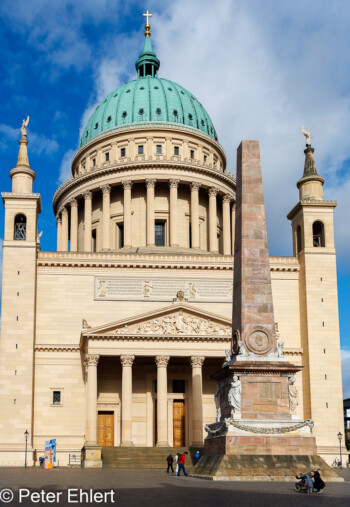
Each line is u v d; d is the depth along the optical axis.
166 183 119.69
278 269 98.94
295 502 32.66
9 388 86.94
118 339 85.69
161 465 77.06
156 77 137.75
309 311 95.62
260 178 54.53
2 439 85.12
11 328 89.06
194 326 87.38
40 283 93.50
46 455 76.19
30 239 92.50
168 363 91.62
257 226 53.34
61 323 92.50
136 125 123.06
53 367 90.50
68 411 89.38
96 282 94.75
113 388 91.62
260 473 46.72
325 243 98.81
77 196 120.44
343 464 89.62
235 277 54.19
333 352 94.31
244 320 51.19
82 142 132.12
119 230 119.19
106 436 90.44
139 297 95.06
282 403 49.56
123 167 117.00
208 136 126.88
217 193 122.12
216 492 37.81
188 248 115.50
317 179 101.38
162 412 84.38
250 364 49.78
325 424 91.50
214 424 53.44
